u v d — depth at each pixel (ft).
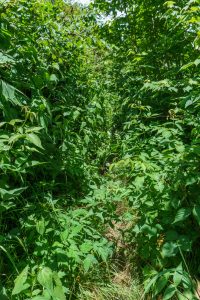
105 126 14.67
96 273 7.04
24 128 6.35
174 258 6.73
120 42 15.10
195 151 6.37
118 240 8.36
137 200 7.49
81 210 7.68
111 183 9.44
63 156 9.82
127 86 14.08
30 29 10.07
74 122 11.85
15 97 7.00
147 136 11.53
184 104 8.25
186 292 5.68
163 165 8.08
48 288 5.08
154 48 12.91
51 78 9.30
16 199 7.54
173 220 6.74
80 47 12.59
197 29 8.19
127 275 7.29
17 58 8.29
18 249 6.86
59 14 12.29
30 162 6.49
